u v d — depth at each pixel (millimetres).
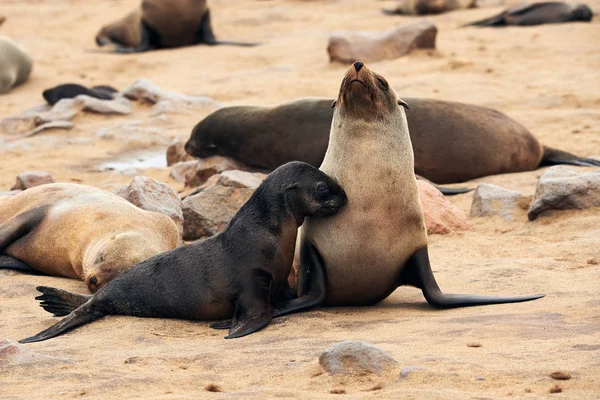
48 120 62625
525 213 37938
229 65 85062
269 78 77062
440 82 70250
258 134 47281
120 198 34375
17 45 80188
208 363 21406
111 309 26703
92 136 59875
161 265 26828
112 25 102000
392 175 26641
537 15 94375
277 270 26281
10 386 20062
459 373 19250
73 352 22984
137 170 51500
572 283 27641
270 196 26578
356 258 26625
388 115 26906
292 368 20469
